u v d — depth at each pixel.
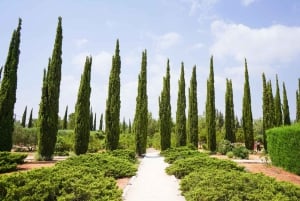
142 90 36.91
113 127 31.23
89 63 30.88
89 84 30.38
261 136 57.03
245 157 31.06
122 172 16.25
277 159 22.31
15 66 25.03
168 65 41.16
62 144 36.62
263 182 10.91
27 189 7.59
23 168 19.00
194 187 11.00
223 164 16.45
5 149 23.33
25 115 70.06
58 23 28.22
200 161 16.92
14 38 25.55
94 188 8.91
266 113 44.00
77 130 28.89
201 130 58.09
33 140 46.94
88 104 29.84
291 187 10.74
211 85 42.19
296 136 19.28
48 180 8.38
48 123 25.92
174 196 11.45
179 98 41.09
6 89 24.11
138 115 35.91
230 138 45.53
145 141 36.06
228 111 46.25
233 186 10.24
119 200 9.12
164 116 39.66
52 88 26.59
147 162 26.16
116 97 31.92
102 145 44.84
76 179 9.24
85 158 17.73
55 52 27.42
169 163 24.41
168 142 39.19
